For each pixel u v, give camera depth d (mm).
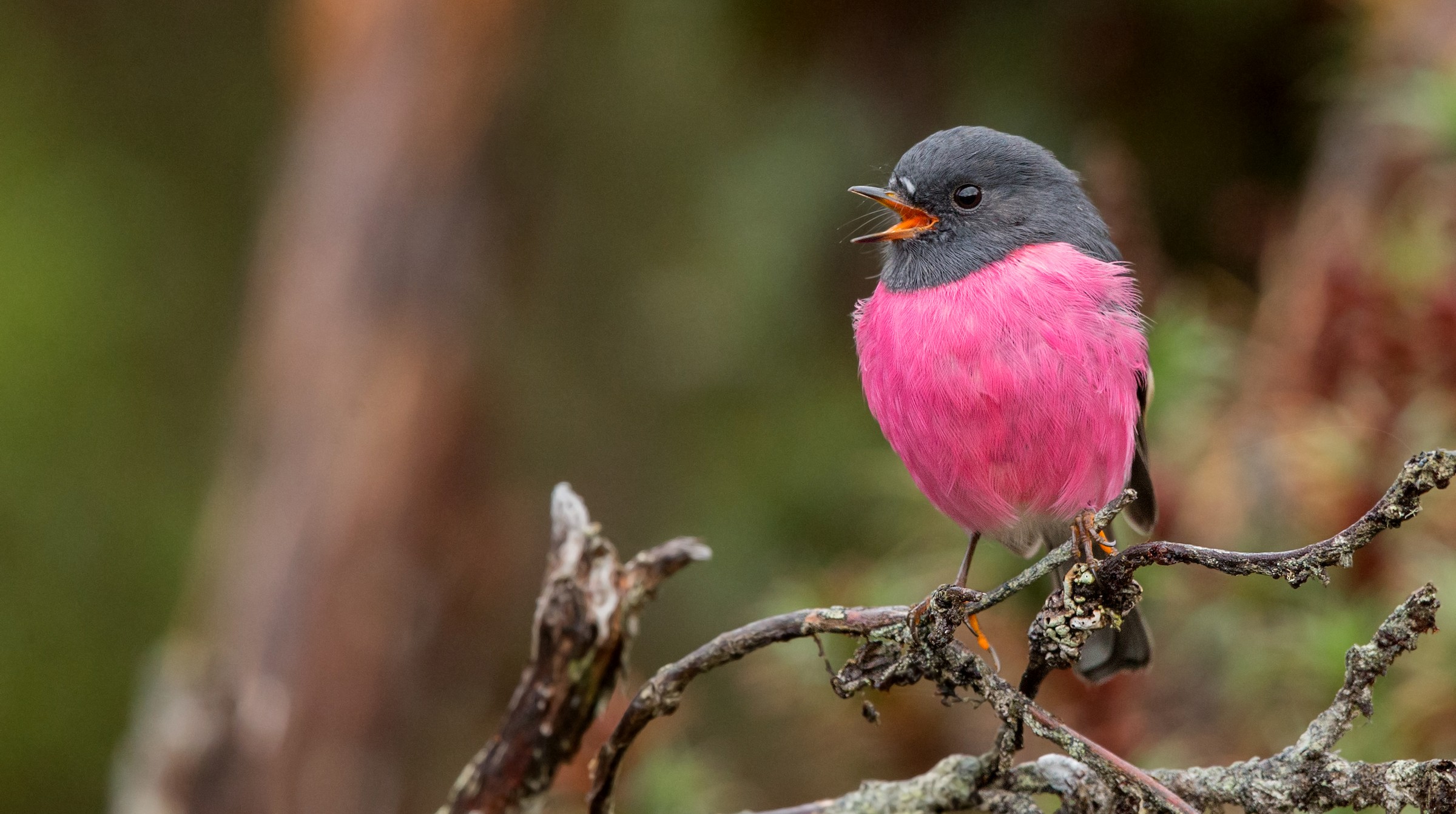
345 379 12352
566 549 5344
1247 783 4887
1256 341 9391
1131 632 7016
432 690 12727
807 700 9234
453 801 5445
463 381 12625
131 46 15125
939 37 10922
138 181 14727
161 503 14180
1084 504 6789
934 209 7309
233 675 9633
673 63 12336
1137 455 7625
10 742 13805
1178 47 10547
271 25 15219
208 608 12695
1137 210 9234
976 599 4926
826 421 11125
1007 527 7031
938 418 6699
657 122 13109
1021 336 6543
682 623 12555
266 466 12438
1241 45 10500
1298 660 7957
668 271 12797
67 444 14125
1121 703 8320
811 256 11094
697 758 8867
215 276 14695
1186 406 8984
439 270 12523
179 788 9211
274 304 12633
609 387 13875
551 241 13625
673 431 13367
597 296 13828
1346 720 4762
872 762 9102
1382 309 8281
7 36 14898
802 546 11094
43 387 14094
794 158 11125
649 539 13492
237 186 14992
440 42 12391
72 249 14234
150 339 14414
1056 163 7539
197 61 15219
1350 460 8125
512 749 5395
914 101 10961
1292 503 8305
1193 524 8664
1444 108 8461
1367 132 9656
